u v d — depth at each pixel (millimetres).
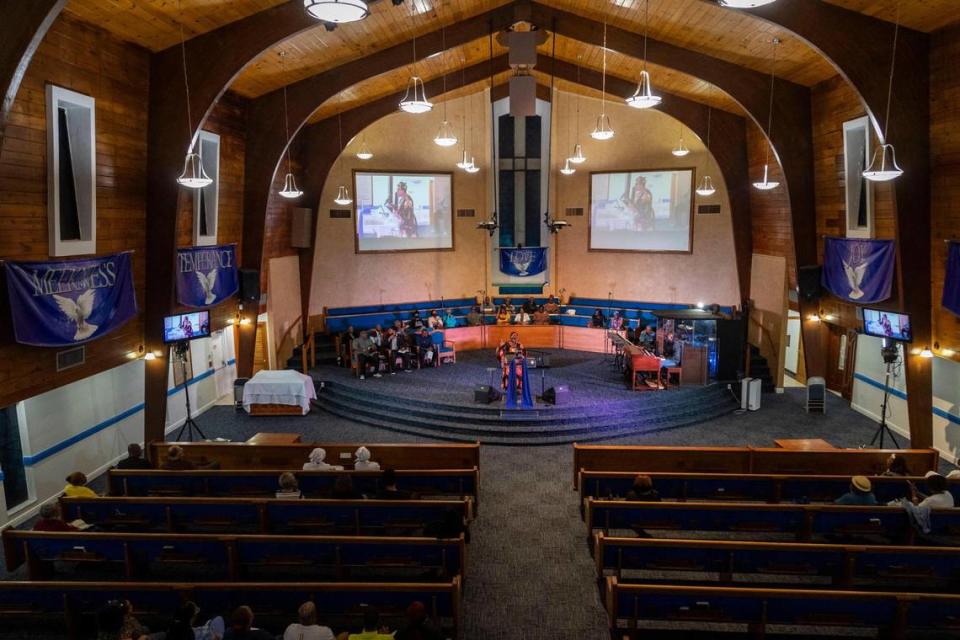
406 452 12625
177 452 11430
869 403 17562
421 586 7539
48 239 10883
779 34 13641
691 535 10766
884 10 11750
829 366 20203
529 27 18672
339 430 16734
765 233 20328
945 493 9281
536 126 24844
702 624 8234
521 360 17141
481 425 16422
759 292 20891
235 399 18266
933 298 13227
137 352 13938
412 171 24203
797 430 16547
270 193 18203
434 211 24797
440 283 25312
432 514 9672
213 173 16234
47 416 12344
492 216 22922
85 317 11531
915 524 8984
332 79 17094
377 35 15672
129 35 12008
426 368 21484
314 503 9625
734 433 16328
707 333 19219
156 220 13656
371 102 21391
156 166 13414
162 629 7637
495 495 12602
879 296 14391
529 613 8562
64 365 11523
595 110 24047
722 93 18656
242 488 11117
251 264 18484
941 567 8086
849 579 8172
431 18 15695
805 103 16594
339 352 21875
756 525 9367
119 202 12758
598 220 24641
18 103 9883
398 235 24281
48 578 9133
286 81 16906
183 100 13094
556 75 20953
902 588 8695
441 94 21906
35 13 8328
